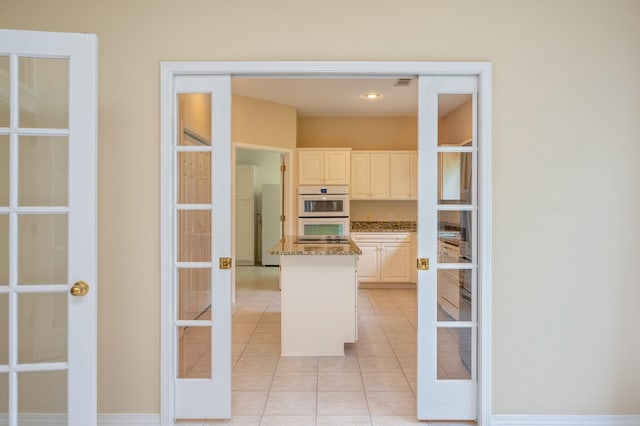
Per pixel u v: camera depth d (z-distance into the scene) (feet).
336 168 20.45
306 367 10.74
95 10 7.63
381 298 18.74
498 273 7.72
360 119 21.95
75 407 6.09
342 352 11.59
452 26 7.72
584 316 7.74
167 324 7.66
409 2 7.75
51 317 6.20
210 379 7.86
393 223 22.13
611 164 7.74
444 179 7.88
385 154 20.97
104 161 7.66
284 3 7.75
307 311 11.60
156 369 7.68
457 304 7.91
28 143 6.17
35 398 6.20
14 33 6.02
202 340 7.93
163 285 7.66
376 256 20.59
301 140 21.91
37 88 6.19
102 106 7.65
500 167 7.72
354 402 8.81
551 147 7.72
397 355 11.59
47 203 6.21
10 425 6.11
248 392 9.29
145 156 7.68
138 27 7.66
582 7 7.70
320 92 17.30
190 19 7.70
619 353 7.73
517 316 7.73
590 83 7.72
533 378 7.73
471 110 7.90
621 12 7.70
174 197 7.82
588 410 7.73
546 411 7.73
